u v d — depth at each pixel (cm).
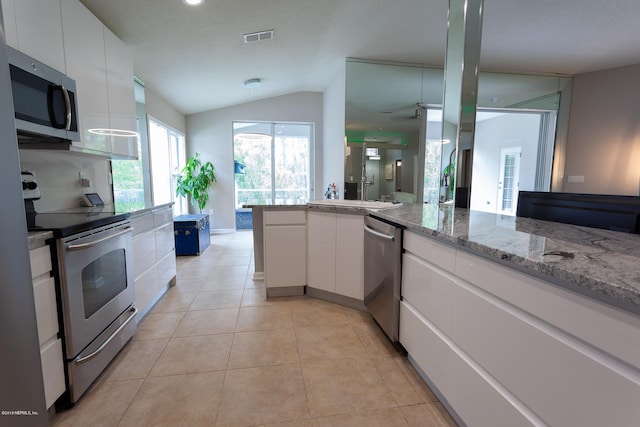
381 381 157
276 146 597
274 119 566
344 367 169
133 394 147
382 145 421
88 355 145
